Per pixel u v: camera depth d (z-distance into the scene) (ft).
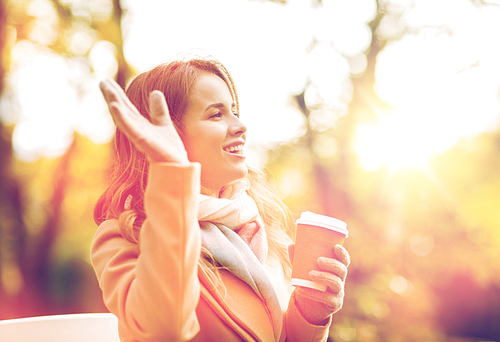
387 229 24.49
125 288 3.33
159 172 3.04
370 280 22.70
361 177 27.58
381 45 28.45
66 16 28.84
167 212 3.03
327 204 27.73
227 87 4.97
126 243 4.05
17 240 28.66
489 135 31.19
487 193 27.89
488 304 28.17
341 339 20.89
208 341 4.09
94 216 5.08
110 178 5.19
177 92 4.66
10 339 5.67
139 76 5.05
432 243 25.63
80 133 30.17
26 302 28.02
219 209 4.56
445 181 27.37
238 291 4.38
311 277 4.33
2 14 26.94
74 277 34.06
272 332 4.39
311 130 29.43
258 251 4.83
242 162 4.79
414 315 23.32
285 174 31.17
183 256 3.03
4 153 28.07
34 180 31.78
